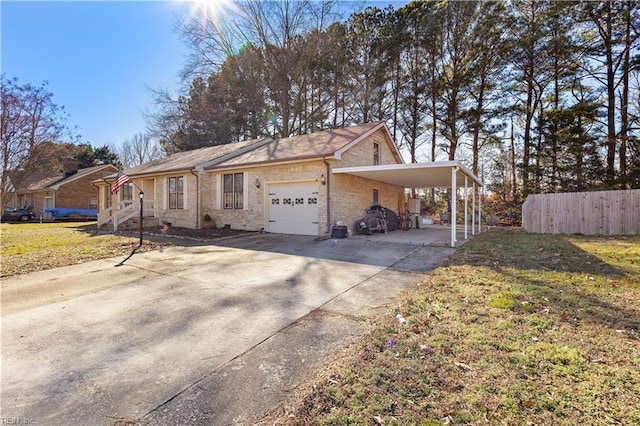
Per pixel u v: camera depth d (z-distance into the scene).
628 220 11.14
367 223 12.35
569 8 16.78
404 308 3.88
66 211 25.67
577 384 2.26
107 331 3.50
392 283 5.16
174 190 15.71
